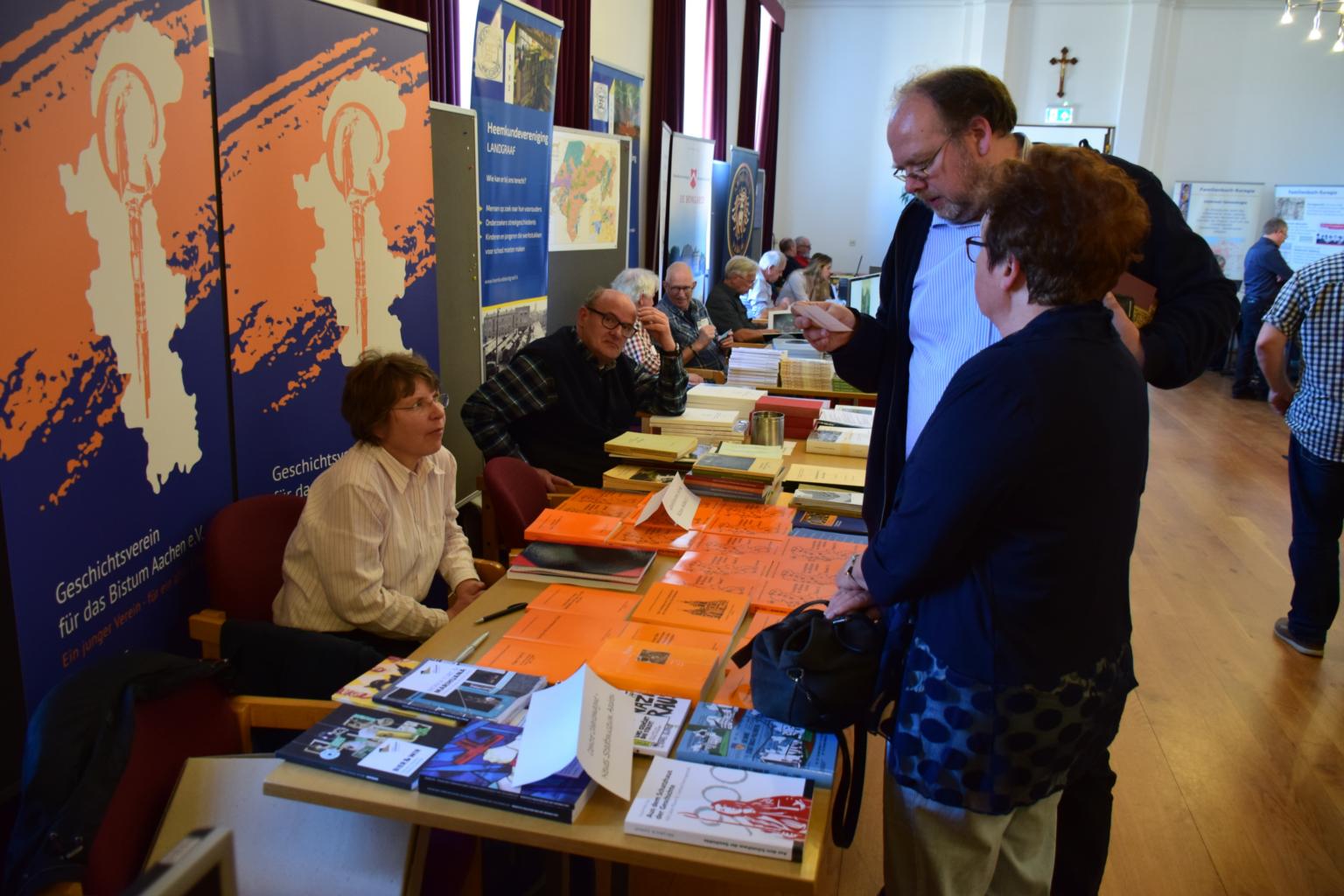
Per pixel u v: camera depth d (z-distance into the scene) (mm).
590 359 3152
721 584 1914
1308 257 10672
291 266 2316
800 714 1327
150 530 1905
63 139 1605
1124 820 2396
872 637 1331
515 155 4004
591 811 1198
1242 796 2512
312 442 2469
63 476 1652
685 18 7758
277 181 2244
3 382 1507
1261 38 10641
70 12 1604
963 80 1551
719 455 2664
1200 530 4812
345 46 2422
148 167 1828
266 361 2264
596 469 3133
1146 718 2910
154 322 1877
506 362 4117
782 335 5918
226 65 2061
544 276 4414
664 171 6254
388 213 2674
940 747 1195
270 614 2072
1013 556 1136
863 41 11680
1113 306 1460
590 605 1816
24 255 1533
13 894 1163
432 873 1499
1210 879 2184
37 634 1605
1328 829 2381
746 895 2008
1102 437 1114
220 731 1530
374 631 2010
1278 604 3850
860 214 12125
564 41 5293
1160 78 10922
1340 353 3047
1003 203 1145
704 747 1315
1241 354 8633
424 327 2910
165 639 1985
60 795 1206
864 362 1884
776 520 2320
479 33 3607
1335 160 10742
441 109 3318
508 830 1162
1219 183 10898
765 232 11508
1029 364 1105
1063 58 11023
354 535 1974
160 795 1398
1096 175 1112
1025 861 1344
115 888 1274
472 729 1344
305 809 1392
